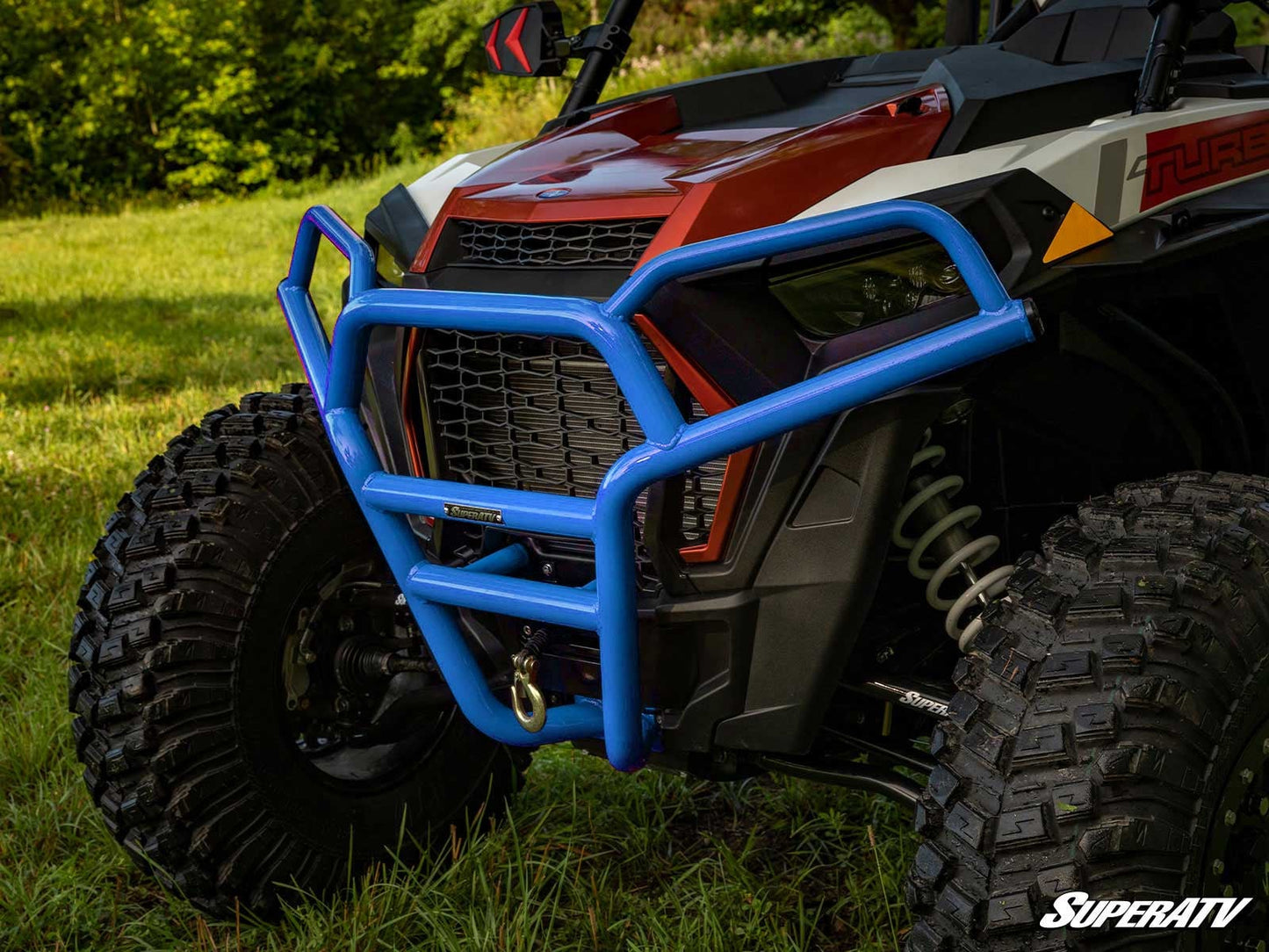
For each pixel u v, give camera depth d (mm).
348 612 2408
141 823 2174
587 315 1661
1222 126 2107
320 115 26344
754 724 1813
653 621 1829
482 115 17656
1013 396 1955
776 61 15320
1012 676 1578
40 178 24797
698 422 1642
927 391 1698
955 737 1604
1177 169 2002
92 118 24438
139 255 12852
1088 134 1909
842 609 1728
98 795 2215
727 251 1651
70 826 2518
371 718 2438
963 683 1643
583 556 1977
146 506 2266
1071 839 1505
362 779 2443
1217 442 2201
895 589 2068
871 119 2002
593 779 2725
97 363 6926
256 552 2223
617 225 1886
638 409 1650
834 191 1850
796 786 2607
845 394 1596
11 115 24750
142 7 25891
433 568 1937
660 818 2543
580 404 1889
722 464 1789
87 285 10367
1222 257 1998
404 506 1897
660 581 1840
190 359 6969
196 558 2180
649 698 1882
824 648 1747
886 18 15117
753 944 2137
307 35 26406
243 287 10070
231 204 22438
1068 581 1648
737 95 2443
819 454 1727
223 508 2215
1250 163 2135
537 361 1900
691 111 2453
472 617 2100
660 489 1780
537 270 1933
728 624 1783
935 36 15320
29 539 4105
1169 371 2088
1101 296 1854
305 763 2324
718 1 19375
